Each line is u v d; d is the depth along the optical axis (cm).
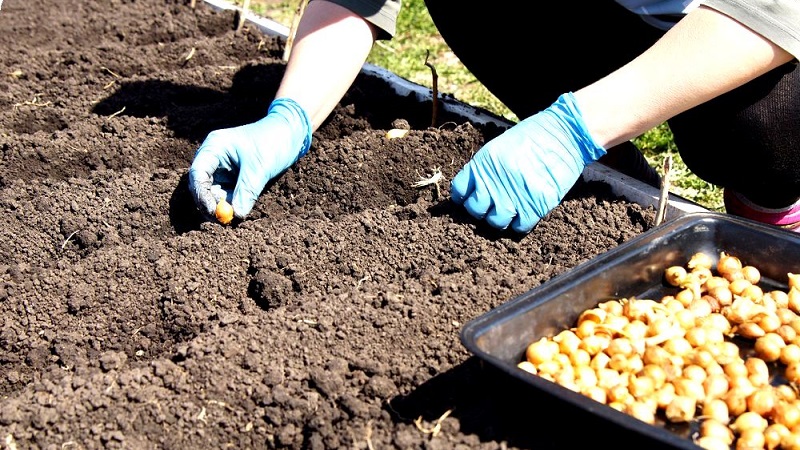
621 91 140
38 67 186
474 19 165
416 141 160
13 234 150
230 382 128
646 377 125
